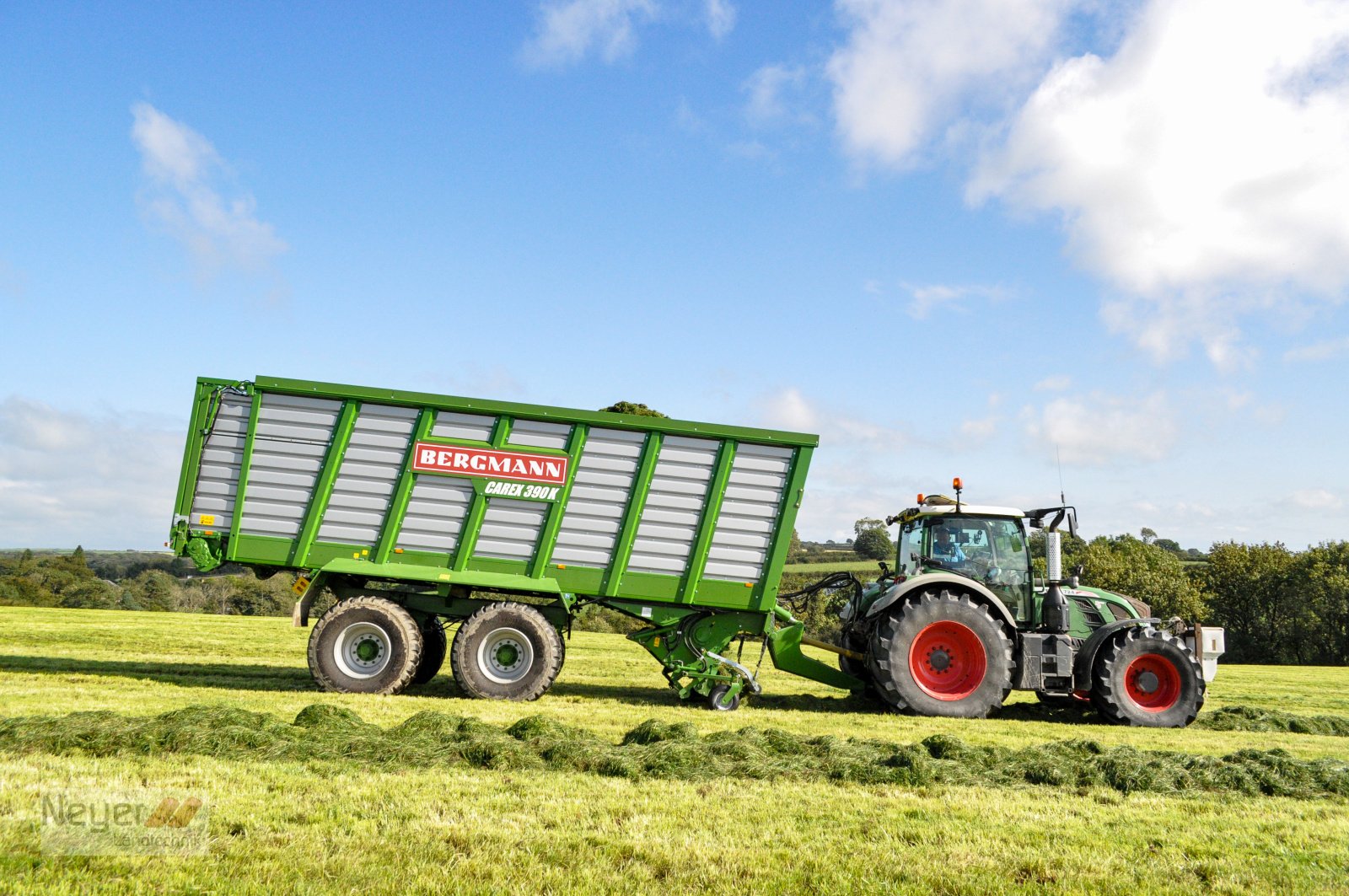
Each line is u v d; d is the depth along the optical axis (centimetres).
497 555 875
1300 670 2181
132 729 507
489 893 296
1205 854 370
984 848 365
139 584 4794
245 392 870
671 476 878
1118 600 941
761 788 464
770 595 875
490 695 827
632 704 841
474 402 871
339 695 794
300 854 329
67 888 286
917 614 849
